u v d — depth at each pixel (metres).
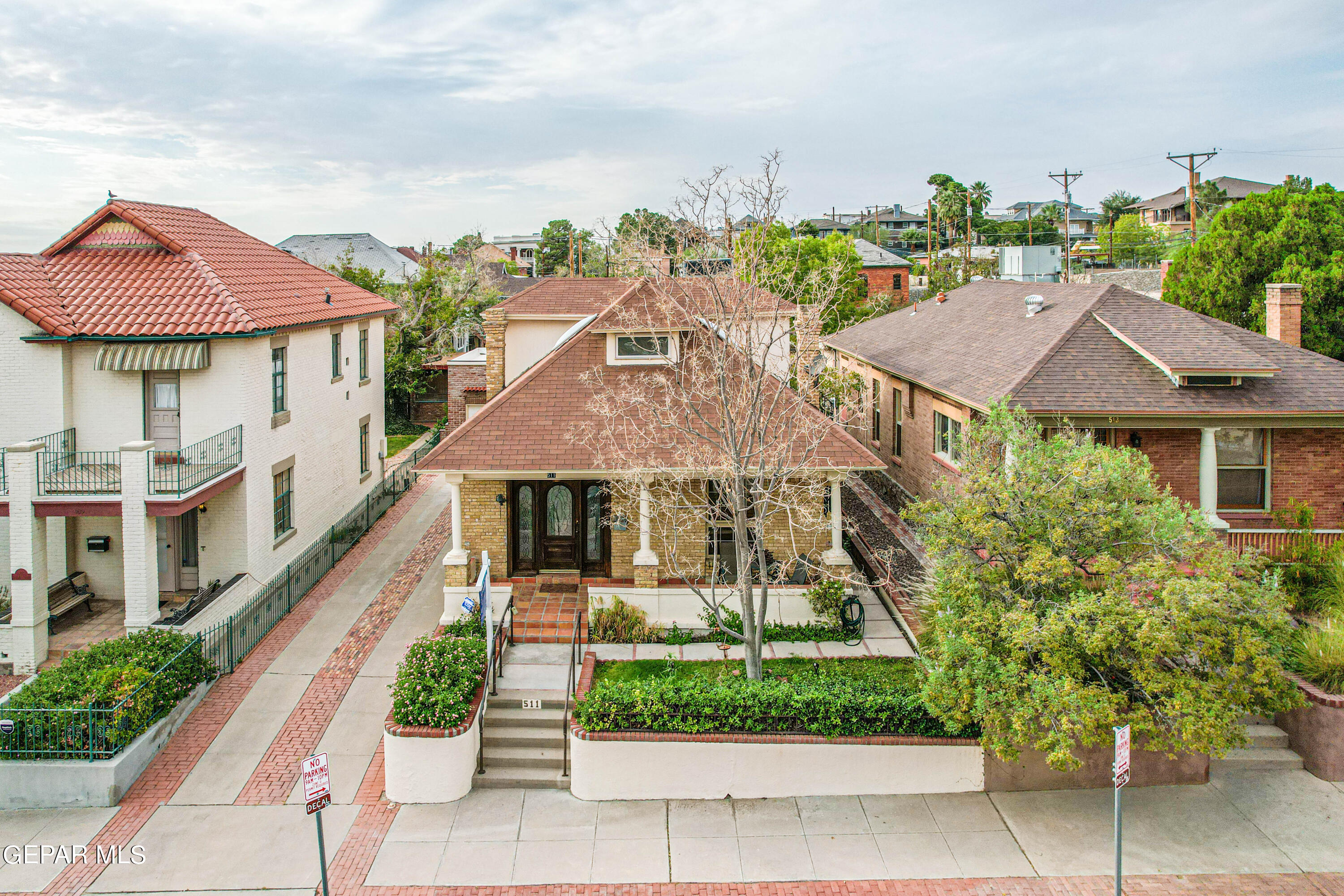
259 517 21.14
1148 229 87.62
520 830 12.38
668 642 17.33
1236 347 18.09
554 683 15.48
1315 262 29.64
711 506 16.53
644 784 13.14
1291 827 12.08
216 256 23.25
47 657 17.91
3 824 12.62
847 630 17.56
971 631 12.25
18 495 17.34
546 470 17.88
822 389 24.03
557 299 26.69
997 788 13.16
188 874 11.44
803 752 13.11
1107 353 18.67
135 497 17.58
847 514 25.67
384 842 12.10
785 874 11.35
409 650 14.81
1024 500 12.95
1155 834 12.01
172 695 14.77
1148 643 11.07
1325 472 18.38
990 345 22.12
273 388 22.22
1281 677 11.57
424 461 18.06
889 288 70.00
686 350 18.23
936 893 10.97
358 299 29.69
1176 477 18.17
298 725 15.23
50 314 19.47
